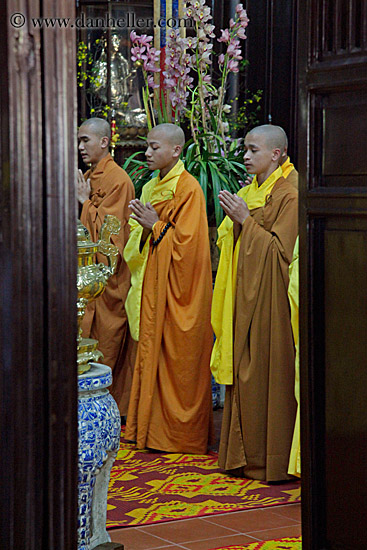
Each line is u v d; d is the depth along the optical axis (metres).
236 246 5.15
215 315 5.18
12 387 2.01
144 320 5.71
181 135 5.83
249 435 4.99
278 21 8.63
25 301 2.03
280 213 5.02
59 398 2.12
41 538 2.10
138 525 4.15
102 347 6.25
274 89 8.73
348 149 2.85
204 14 6.82
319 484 3.03
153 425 5.64
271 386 4.92
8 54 1.97
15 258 2.00
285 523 4.20
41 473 2.09
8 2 1.97
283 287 4.94
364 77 2.75
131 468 5.25
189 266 5.60
